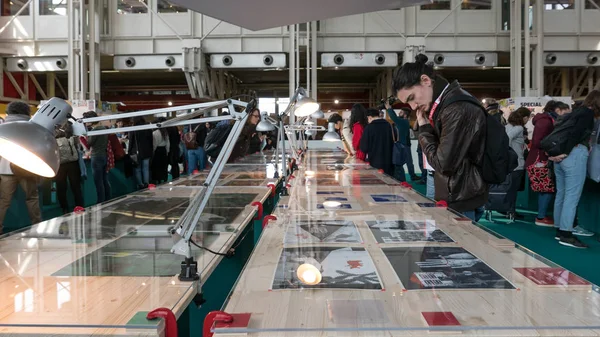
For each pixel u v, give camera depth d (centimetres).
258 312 100
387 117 842
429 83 193
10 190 434
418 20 970
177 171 876
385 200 246
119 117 132
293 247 150
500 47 975
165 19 976
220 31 973
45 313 109
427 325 92
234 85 1398
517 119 518
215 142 511
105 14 983
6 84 1048
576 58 981
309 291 112
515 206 564
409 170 920
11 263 148
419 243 154
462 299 105
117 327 101
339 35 977
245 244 262
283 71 1295
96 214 232
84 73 937
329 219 195
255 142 795
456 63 979
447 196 213
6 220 504
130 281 131
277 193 375
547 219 504
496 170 202
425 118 213
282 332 91
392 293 110
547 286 112
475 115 189
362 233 169
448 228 176
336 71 1302
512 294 108
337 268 128
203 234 188
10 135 106
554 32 967
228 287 247
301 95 297
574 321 93
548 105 502
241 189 327
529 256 137
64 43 971
